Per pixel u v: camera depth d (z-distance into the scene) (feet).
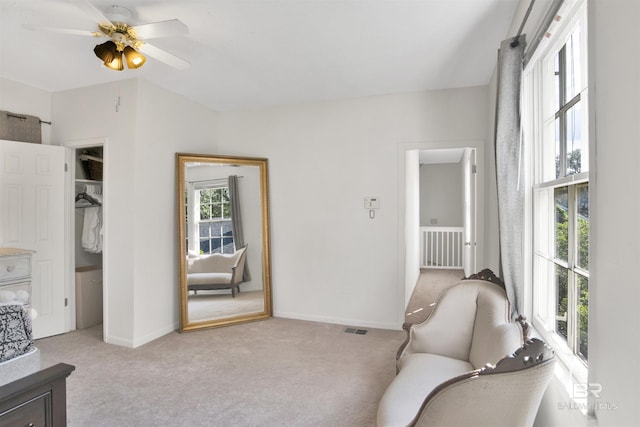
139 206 10.97
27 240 11.13
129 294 10.83
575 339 4.95
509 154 6.41
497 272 10.11
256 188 13.78
